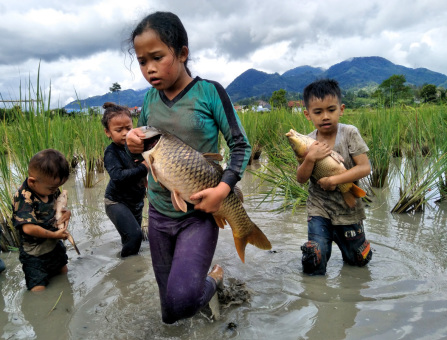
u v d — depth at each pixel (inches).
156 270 98.0
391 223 174.6
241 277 124.1
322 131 126.5
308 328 92.0
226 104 90.1
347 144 124.7
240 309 102.8
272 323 95.2
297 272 127.0
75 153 354.0
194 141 91.3
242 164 88.2
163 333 92.7
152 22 82.5
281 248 150.1
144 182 157.1
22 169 171.6
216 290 101.0
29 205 122.9
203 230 92.0
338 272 126.0
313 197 130.0
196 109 89.8
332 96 120.7
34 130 168.7
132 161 156.5
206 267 90.4
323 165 119.9
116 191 151.9
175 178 82.3
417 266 126.5
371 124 283.1
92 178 296.5
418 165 224.5
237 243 93.2
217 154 86.9
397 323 91.9
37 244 123.4
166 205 94.1
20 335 94.5
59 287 122.6
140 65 86.7
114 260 144.6
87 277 129.9
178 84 91.0
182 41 86.4
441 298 103.3
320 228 125.2
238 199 89.6
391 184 250.1
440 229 163.9
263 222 185.0
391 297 105.8
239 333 91.3
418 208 195.0
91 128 312.7
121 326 96.7
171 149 82.5
